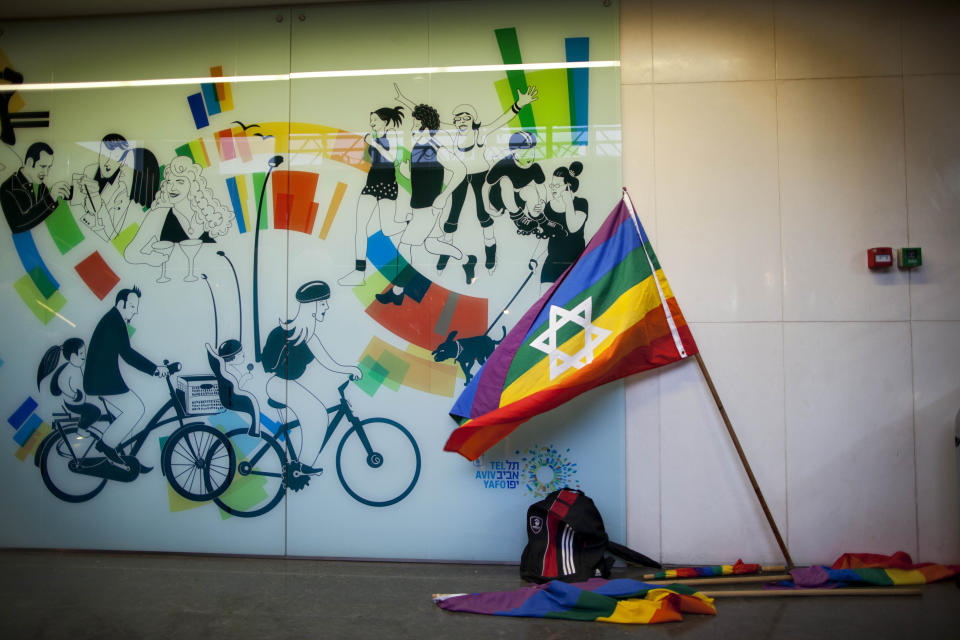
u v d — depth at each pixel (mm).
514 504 4688
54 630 3543
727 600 4012
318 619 3701
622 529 4641
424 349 4777
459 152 4809
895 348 4598
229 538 4871
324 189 4883
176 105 4988
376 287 4828
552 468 4676
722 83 4727
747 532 4613
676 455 4648
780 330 4652
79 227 4996
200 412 4906
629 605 3713
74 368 4992
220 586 4234
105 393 4969
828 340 4629
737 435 4637
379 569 4590
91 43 5027
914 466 4566
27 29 5090
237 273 4922
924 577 4254
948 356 4574
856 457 4594
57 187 5020
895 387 4594
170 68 4996
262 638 3441
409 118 4848
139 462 4934
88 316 4996
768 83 4707
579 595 3760
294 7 4938
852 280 4633
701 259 4695
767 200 4684
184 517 4902
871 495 4578
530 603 3807
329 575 4457
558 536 4355
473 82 4820
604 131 4730
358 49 4898
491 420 4266
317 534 4809
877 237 4629
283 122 4926
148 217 4980
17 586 4227
